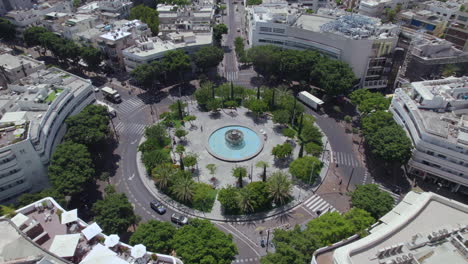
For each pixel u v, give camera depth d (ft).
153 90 602.85
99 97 583.17
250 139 485.15
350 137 492.54
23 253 217.36
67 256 225.56
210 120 523.70
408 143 393.91
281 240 303.07
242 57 636.48
